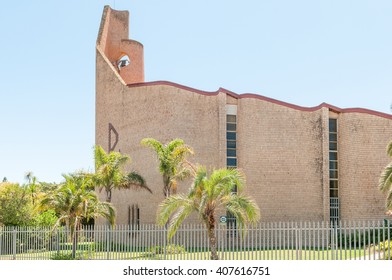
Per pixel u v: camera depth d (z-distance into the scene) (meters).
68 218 27.69
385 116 41.19
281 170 40.38
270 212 39.78
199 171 22.38
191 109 41.16
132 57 58.34
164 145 41.16
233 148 40.94
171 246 25.83
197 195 22.50
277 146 40.59
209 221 22.58
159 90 42.31
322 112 40.75
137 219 42.94
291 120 40.94
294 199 40.16
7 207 37.66
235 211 22.47
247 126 40.62
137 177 39.91
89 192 28.16
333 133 41.75
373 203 40.50
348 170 40.91
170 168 33.62
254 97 40.97
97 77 49.97
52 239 28.72
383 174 25.20
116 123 46.28
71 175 28.80
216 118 40.81
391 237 36.50
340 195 41.06
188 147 34.16
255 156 40.34
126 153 44.56
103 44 53.94
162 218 22.50
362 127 41.12
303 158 40.62
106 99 48.06
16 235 29.64
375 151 40.91
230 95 41.25
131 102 44.72
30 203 39.91
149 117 42.75
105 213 28.50
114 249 27.72
